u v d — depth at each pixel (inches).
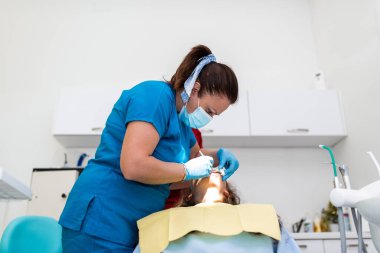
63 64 139.9
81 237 48.1
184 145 59.6
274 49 145.0
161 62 141.9
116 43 143.9
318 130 119.9
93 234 47.9
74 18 146.9
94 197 49.4
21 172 126.2
